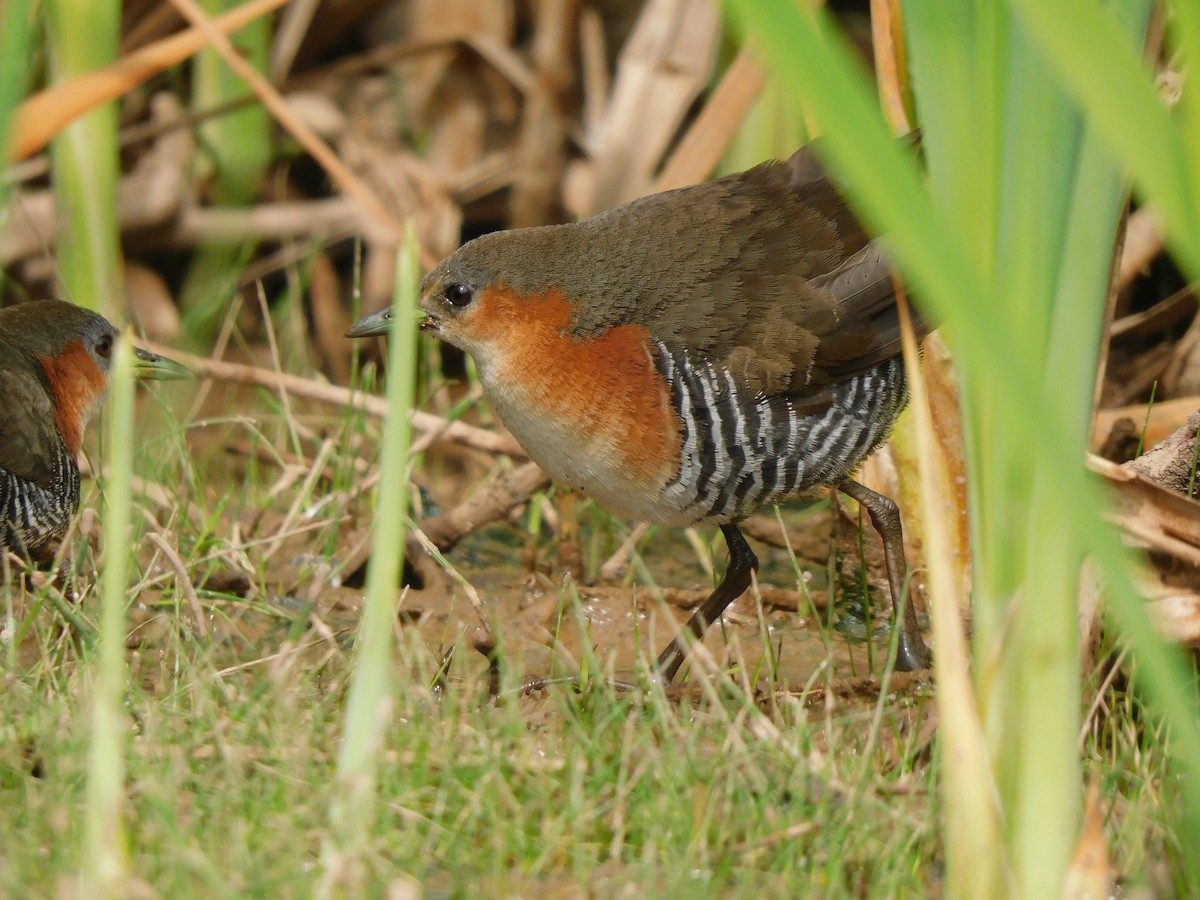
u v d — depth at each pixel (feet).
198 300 42.98
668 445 24.39
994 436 15.30
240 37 41.98
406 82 45.24
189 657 22.49
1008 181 14.80
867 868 17.71
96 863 14.16
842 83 11.46
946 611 15.28
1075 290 14.75
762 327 24.17
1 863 16.12
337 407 39.99
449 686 22.11
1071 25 12.01
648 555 31.96
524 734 20.16
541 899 16.89
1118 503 22.76
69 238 35.40
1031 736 15.10
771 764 19.43
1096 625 22.54
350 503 31.24
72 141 34.88
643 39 39.99
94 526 29.27
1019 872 15.14
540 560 31.12
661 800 18.49
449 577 29.30
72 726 18.84
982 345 12.05
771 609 28.66
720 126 32.17
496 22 44.62
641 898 16.69
